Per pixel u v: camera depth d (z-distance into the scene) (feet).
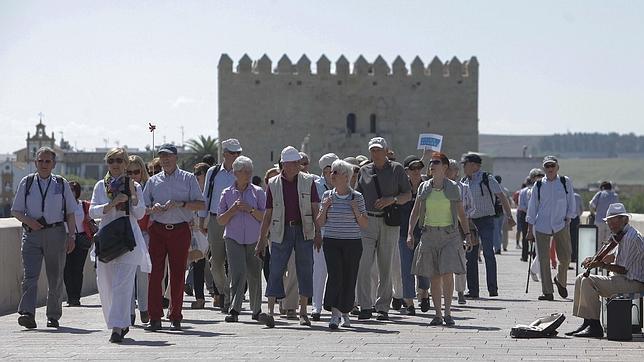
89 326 89.30
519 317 95.86
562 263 116.06
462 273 88.74
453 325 88.63
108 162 80.12
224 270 100.12
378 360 66.44
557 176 115.34
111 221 78.54
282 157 89.56
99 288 79.41
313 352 70.54
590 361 65.92
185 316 97.76
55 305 88.63
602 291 80.02
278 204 89.04
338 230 86.63
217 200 99.25
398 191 95.50
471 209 116.37
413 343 75.56
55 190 88.74
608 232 165.58
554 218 114.62
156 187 86.22
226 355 69.15
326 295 86.63
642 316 80.79
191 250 101.45
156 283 85.20
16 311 104.47
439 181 89.81
